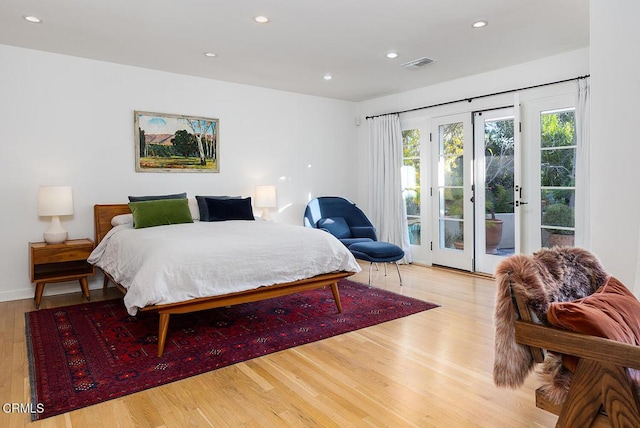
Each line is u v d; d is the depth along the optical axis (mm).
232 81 5145
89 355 2633
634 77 2238
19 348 2742
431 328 3119
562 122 4121
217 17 3152
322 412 1968
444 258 5375
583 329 1229
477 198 4949
